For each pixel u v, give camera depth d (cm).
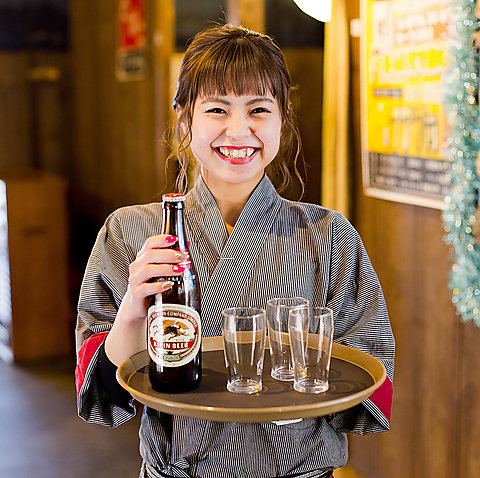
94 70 577
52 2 615
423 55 234
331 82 285
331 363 116
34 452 320
